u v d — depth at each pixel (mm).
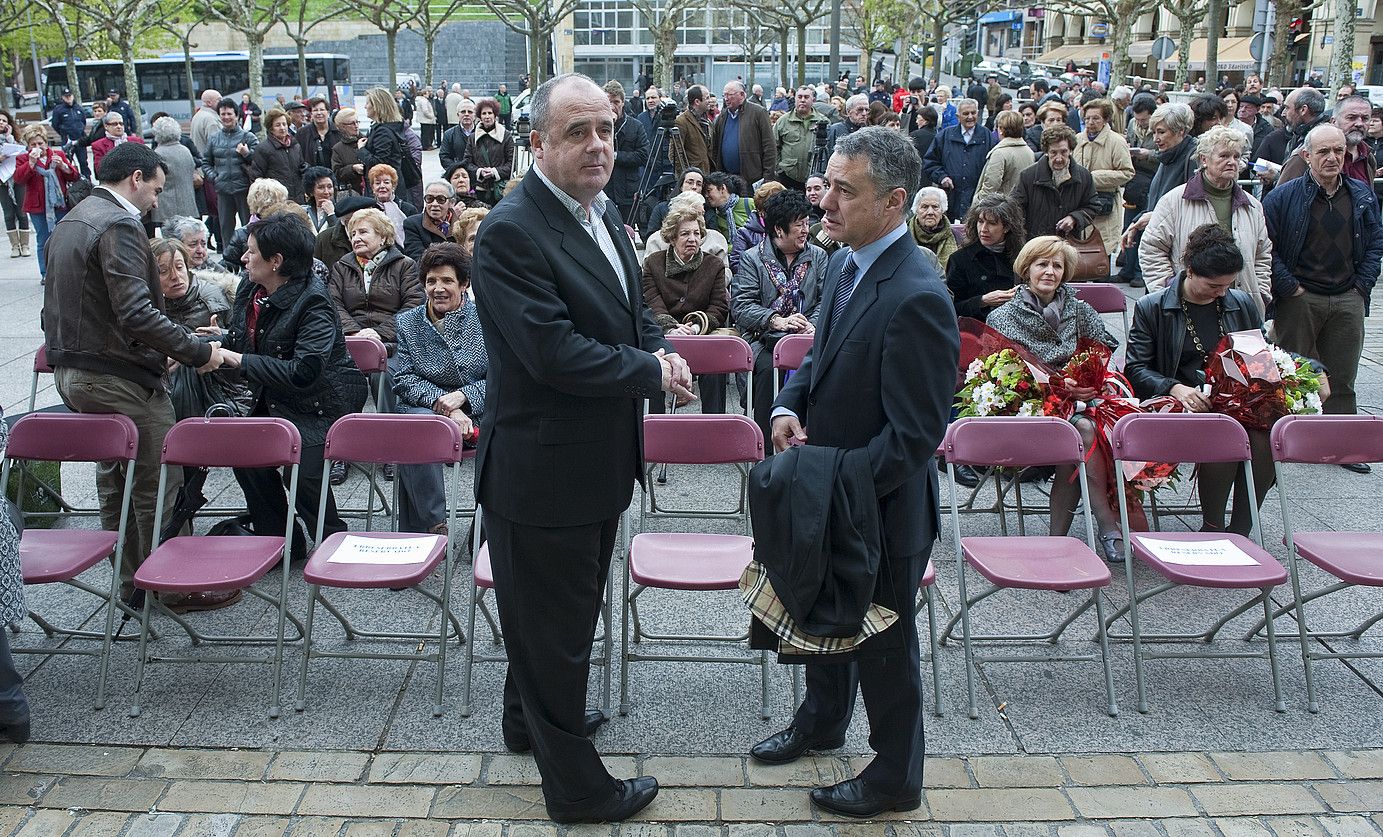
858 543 2617
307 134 11484
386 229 6105
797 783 3203
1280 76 20234
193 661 3756
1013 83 29188
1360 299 5660
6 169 12414
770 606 2760
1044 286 4848
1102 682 3812
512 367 2705
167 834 2963
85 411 3990
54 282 3906
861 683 2920
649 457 4145
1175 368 4898
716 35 54031
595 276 2686
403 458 3922
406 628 4141
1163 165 7688
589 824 3014
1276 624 4188
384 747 3383
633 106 20750
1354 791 3176
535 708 2898
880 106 11992
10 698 3318
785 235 6004
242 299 4555
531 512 2732
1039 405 4742
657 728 3508
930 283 2611
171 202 10789
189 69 29812
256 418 4082
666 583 3486
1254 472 4641
